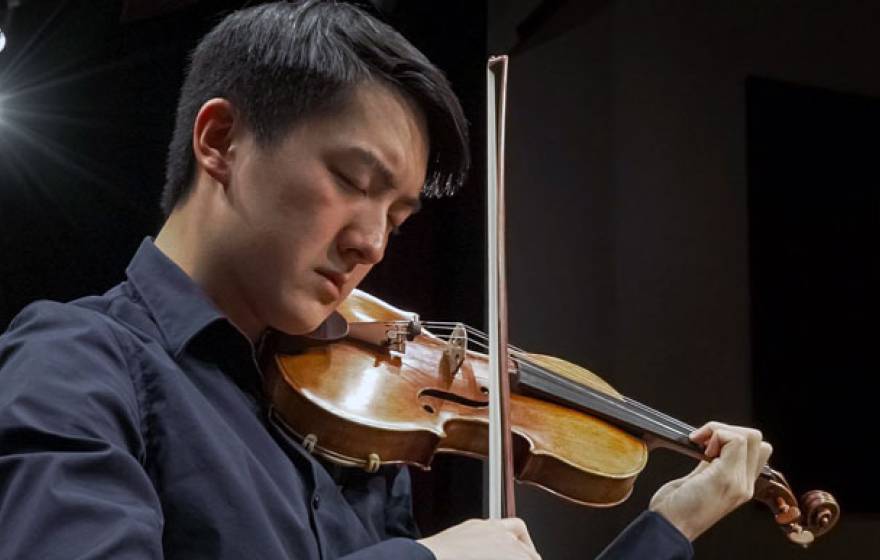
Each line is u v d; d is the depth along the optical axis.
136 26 2.81
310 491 1.18
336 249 1.16
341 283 1.17
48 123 2.76
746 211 3.13
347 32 1.18
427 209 2.90
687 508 1.46
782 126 3.18
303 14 1.20
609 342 2.97
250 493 1.03
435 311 2.86
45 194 2.76
